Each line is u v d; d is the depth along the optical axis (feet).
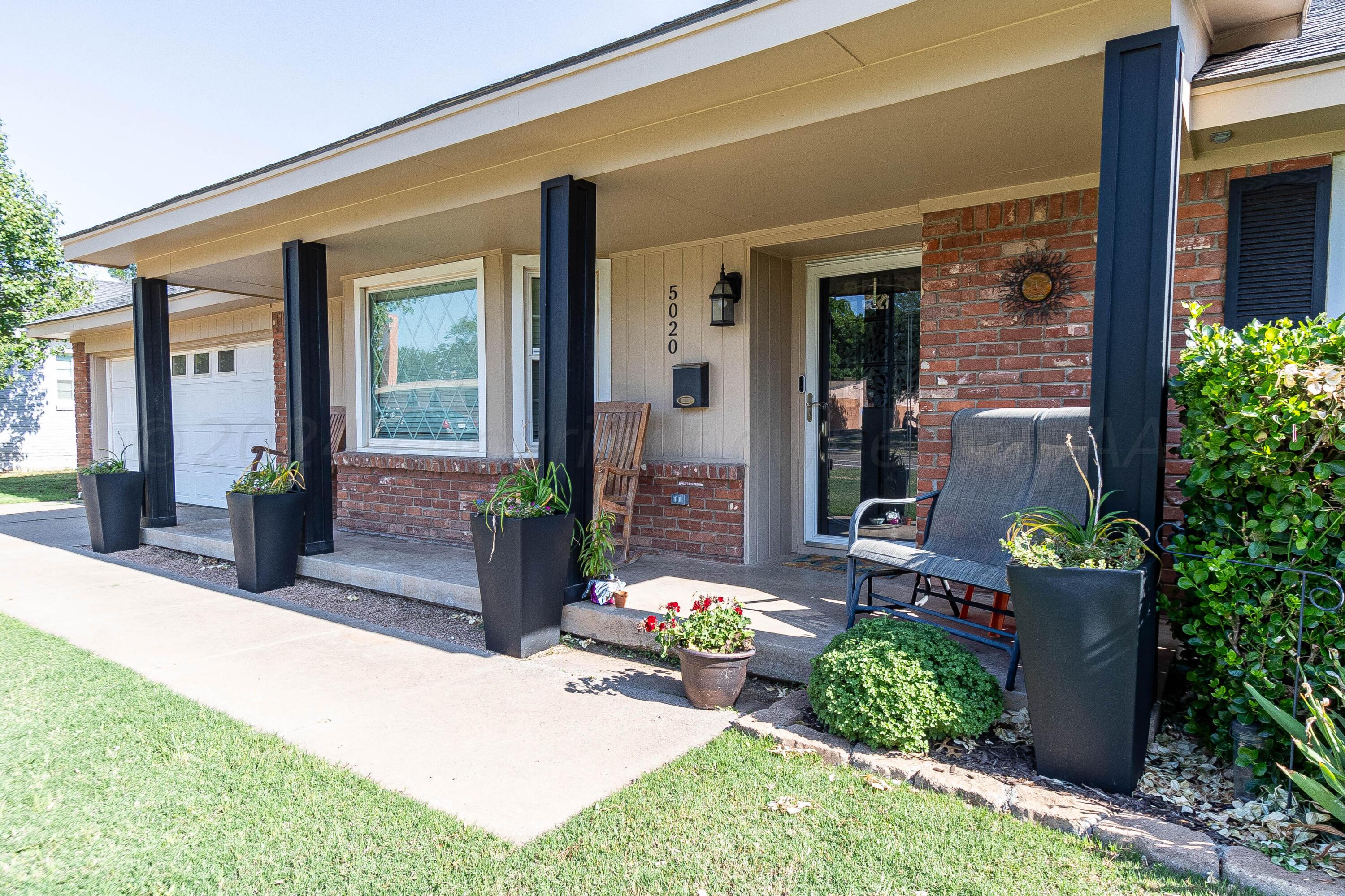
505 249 18.52
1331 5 12.14
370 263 20.54
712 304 16.72
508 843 6.76
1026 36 8.43
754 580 15.24
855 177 12.42
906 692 8.18
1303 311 10.31
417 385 21.22
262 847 6.73
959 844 6.65
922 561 9.85
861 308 17.58
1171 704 9.45
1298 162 10.24
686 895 6.03
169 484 23.61
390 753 8.65
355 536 21.75
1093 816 6.84
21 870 6.37
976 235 13.32
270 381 27.76
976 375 13.35
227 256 19.56
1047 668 7.52
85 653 12.52
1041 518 10.07
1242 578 7.39
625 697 10.46
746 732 9.13
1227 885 5.98
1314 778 6.81
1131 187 7.82
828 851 6.58
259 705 10.18
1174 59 7.58
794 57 9.25
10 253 44.75
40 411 57.62
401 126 12.91
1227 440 7.39
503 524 12.17
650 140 11.60
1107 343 7.95
